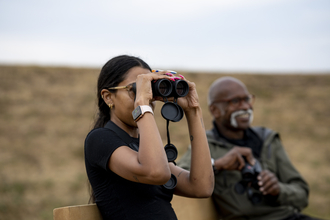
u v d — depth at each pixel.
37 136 17.52
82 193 10.36
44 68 31.05
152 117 1.91
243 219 3.47
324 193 10.27
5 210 8.51
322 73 36.22
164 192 2.08
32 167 13.17
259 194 3.34
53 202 9.39
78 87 27.25
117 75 2.09
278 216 3.46
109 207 2.00
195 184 2.22
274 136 3.94
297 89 30.98
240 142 3.84
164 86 2.02
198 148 2.23
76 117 21.16
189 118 2.25
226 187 3.51
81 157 14.88
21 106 22.36
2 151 15.09
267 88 31.05
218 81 4.06
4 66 30.56
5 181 11.13
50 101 23.80
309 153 16.64
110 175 2.00
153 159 1.79
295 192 3.55
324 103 27.00
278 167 3.84
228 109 3.84
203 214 3.30
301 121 22.83
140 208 1.96
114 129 2.12
